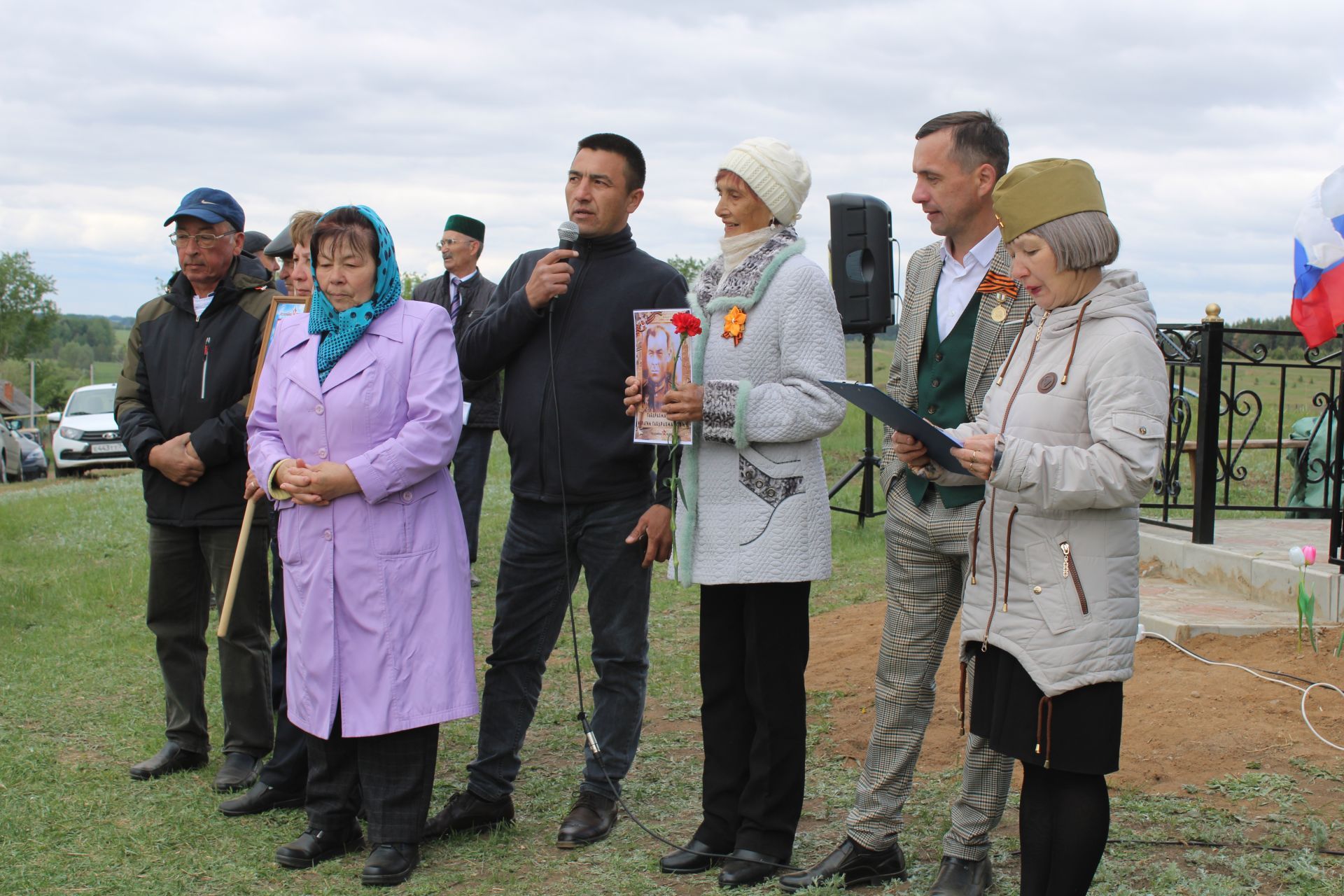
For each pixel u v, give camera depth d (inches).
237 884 144.9
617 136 158.1
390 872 144.7
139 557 385.4
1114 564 109.9
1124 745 169.8
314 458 148.9
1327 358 260.5
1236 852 138.8
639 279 158.4
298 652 149.0
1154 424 106.9
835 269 339.0
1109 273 114.7
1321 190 208.7
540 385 159.6
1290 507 272.2
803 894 134.6
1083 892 111.7
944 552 134.5
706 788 148.6
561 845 154.6
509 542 164.7
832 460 511.2
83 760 191.9
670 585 317.4
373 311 151.4
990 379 131.3
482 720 163.9
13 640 275.1
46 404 2613.2
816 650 239.8
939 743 182.1
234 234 182.2
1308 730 165.2
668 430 145.1
